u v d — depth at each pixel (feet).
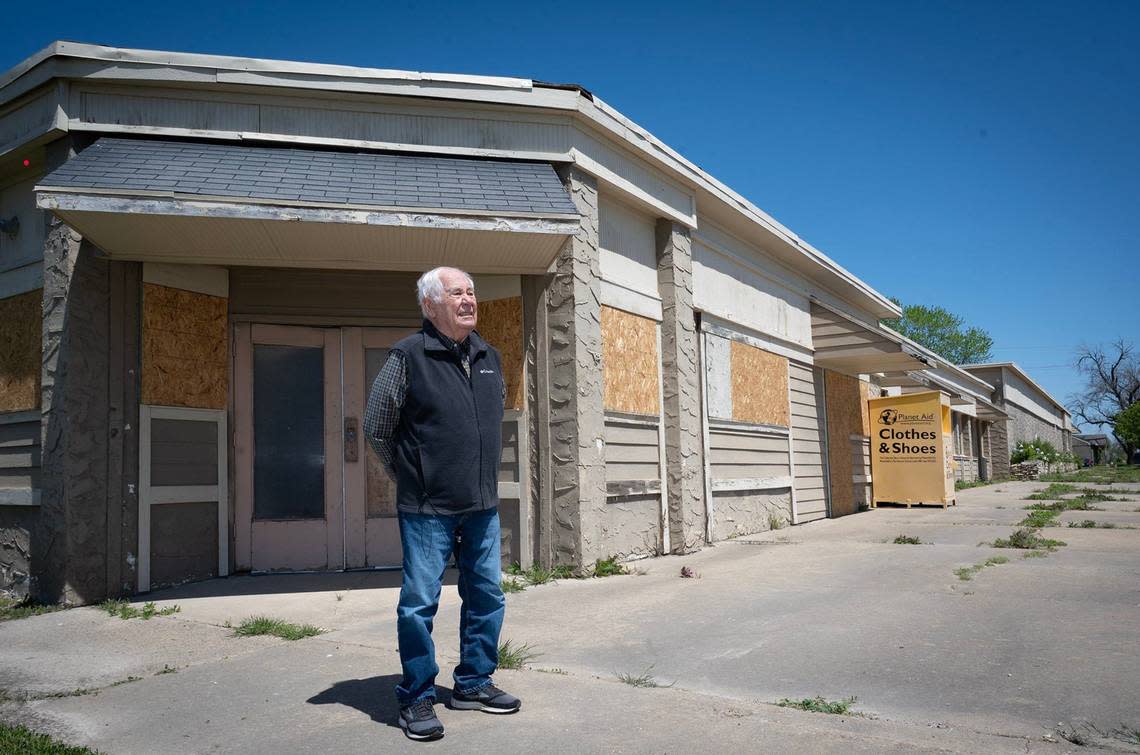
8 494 21.36
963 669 12.86
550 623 16.79
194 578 22.34
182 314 22.45
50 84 20.58
